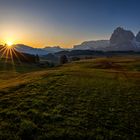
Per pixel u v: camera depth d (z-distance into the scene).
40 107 25.89
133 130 21.06
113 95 35.03
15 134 18.39
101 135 19.22
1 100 28.58
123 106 28.81
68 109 25.70
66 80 47.38
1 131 18.88
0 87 39.56
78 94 33.81
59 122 21.42
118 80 54.25
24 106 26.00
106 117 23.84
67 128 20.00
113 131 20.28
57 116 22.84
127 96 35.00
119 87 42.81
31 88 37.06
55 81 45.31
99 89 39.16
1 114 23.20
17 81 51.03
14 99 29.25
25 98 29.81
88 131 19.75
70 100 29.88
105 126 21.39
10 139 17.50
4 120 21.58
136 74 73.56
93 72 70.50
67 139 18.06
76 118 22.84
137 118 24.39
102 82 47.75
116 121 22.92
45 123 21.00
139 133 20.52
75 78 51.53
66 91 35.38
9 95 31.61
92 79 51.66
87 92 35.75
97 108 26.94
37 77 53.09
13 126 20.00
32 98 29.84
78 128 20.23
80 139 18.19
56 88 37.34
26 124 20.28
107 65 123.31
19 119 21.78
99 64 132.25
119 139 18.78
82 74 61.47
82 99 30.83
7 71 124.62
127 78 59.75
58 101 29.00
